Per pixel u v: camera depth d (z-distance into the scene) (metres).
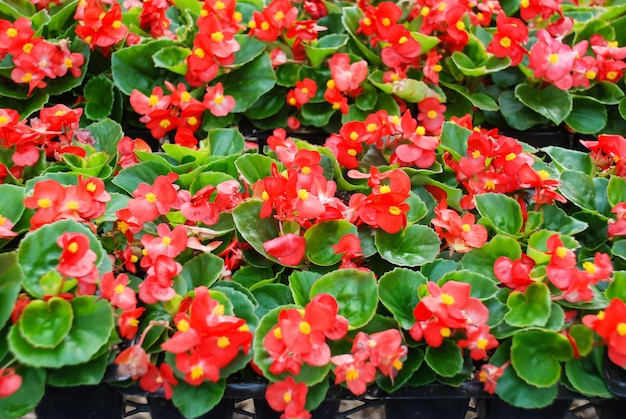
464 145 0.73
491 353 0.62
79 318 0.57
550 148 0.73
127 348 0.58
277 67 0.84
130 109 0.83
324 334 0.57
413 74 0.83
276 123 0.83
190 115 0.78
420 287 0.60
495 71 0.82
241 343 0.57
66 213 0.60
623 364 0.58
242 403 0.81
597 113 0.83
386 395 0.60
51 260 0.58
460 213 0.70
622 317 0.56
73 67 0.80
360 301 0.60
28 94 0.78
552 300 0.61
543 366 0.59
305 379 0.57
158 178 0.63
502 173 0.70
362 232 0.66
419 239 0.65
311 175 0.65
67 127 0.72
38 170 0.69
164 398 0.61
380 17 0.79
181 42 0.83
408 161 0.69
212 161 0.71
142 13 0.84
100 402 0.61
